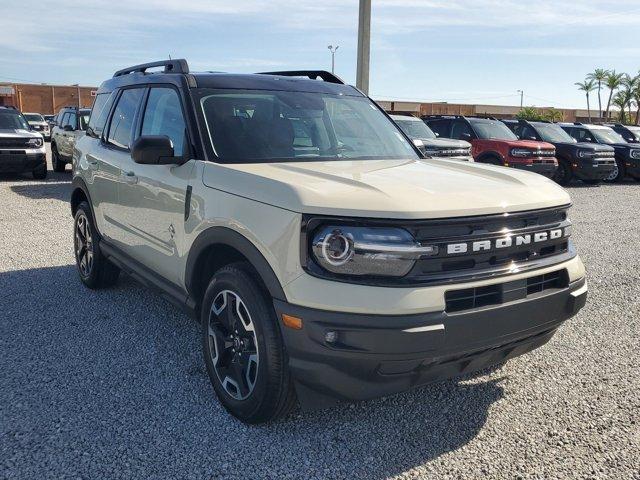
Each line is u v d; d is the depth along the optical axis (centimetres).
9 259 686
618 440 322
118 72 567
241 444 313
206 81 416
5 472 283
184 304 386
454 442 319
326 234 279
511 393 375
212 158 368
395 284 274
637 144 1833
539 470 294
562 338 469
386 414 347
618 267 694
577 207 1211
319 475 288
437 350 278
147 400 358
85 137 585
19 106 5869
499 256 302
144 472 287
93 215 543
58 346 438
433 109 5575
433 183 321
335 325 274
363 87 1254
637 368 414
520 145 1444
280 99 429
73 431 322
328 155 403
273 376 304
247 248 311
